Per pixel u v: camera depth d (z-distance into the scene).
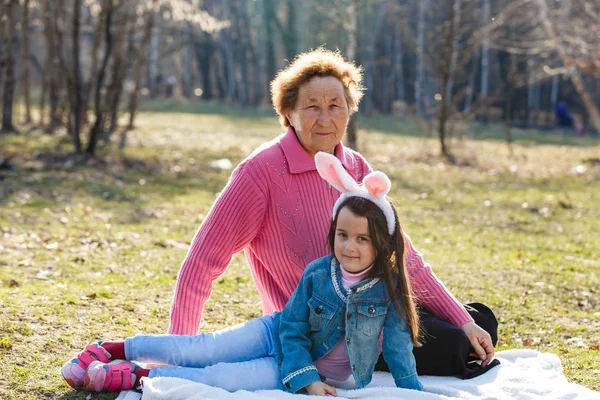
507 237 9.62
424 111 36.84
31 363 4.05
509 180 15.71
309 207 3.97
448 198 12.82
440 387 3.62
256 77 46.09
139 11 22.48
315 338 3.60
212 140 21.27
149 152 17.19
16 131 19.81
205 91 48.56
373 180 3.51
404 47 46.38
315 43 43.41
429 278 4.03
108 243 8.04
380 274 3.53
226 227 3.87
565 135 32.56
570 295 6.64
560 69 19.19
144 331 4.86
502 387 3.65
